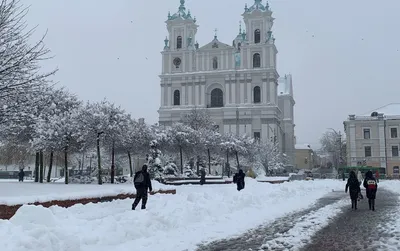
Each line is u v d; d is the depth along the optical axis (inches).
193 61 3454.7
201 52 3442.4
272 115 3233.3
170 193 961.5
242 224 532.4
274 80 3292.3
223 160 2292.1
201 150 1889.8
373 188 727.7
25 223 384.8
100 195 735.7
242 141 2281.0
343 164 3457.2
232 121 3280.0
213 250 382.9
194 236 445.1
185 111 3312.0
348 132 3070.9
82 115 1189.7
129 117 1266.0
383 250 379.9
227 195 882.8
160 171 1603.1
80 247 362.0
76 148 1234.0
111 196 767.1
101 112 1181.7
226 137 2176.4
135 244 398.0
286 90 4087.1
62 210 520.1
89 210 610.9
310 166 4830.2
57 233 353.4
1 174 2694.4
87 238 389.7
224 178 1769.2
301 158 4845.0
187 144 1792.6
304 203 848.9
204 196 772.0
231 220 564.1
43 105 1259.8
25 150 1445.6
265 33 3363.7
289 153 3939.5
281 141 3622.0
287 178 2031.3
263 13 3363.7
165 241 415.5
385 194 1179.9
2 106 771.4
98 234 404.8
